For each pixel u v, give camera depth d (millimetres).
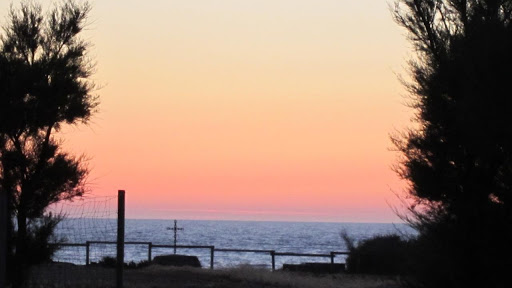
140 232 153250
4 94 20203
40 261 20453
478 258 16844
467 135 16688
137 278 25781
